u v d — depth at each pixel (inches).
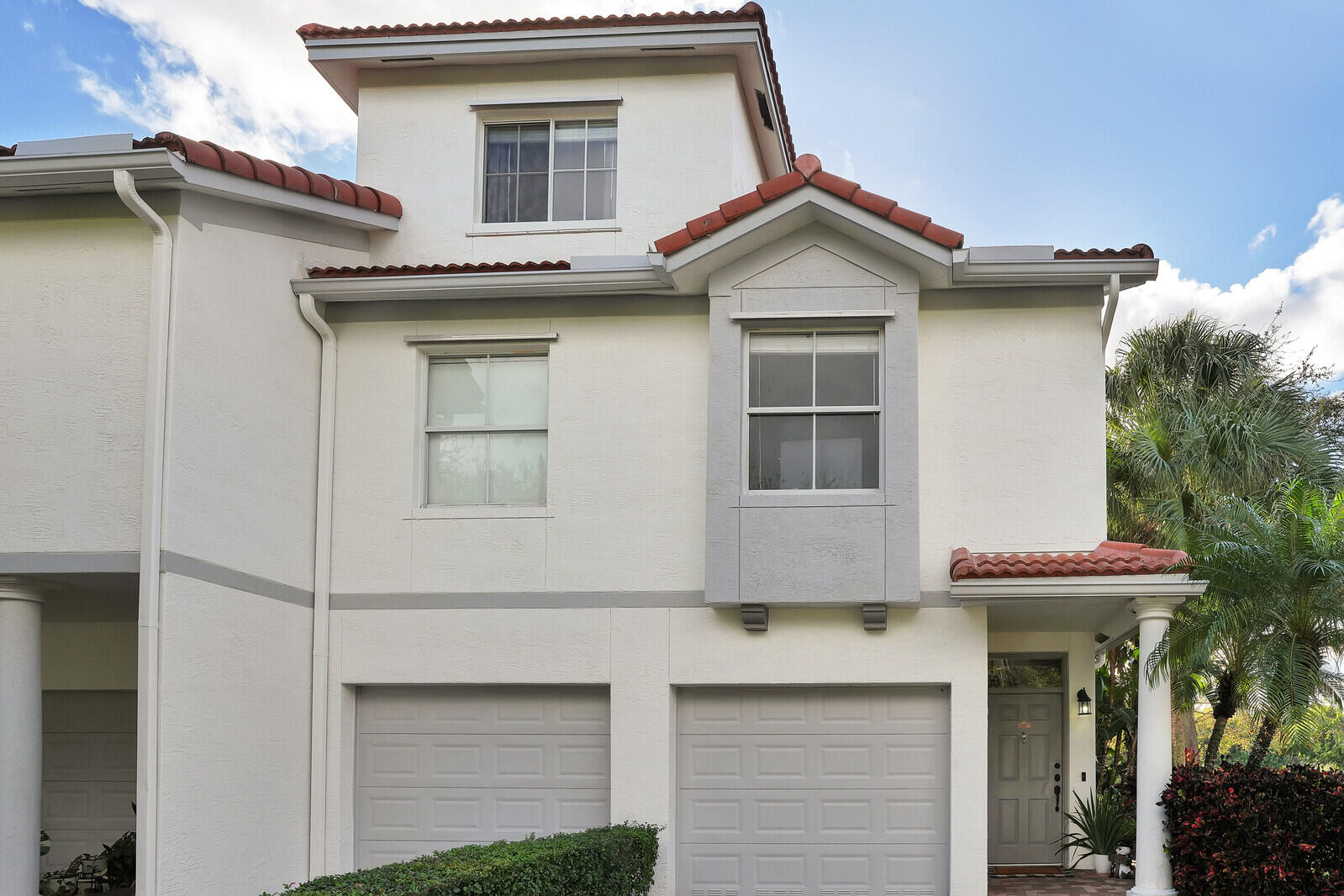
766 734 489.1
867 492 470.9
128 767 545.6
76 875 522.0
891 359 475.5
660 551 490.9
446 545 500.7
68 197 415.2
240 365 447.2
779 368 488.4
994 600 450.3
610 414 501.4
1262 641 475.5
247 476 450.0
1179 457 621.3
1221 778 430.9
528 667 491.2
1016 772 570.9
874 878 476.7
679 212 560.1
